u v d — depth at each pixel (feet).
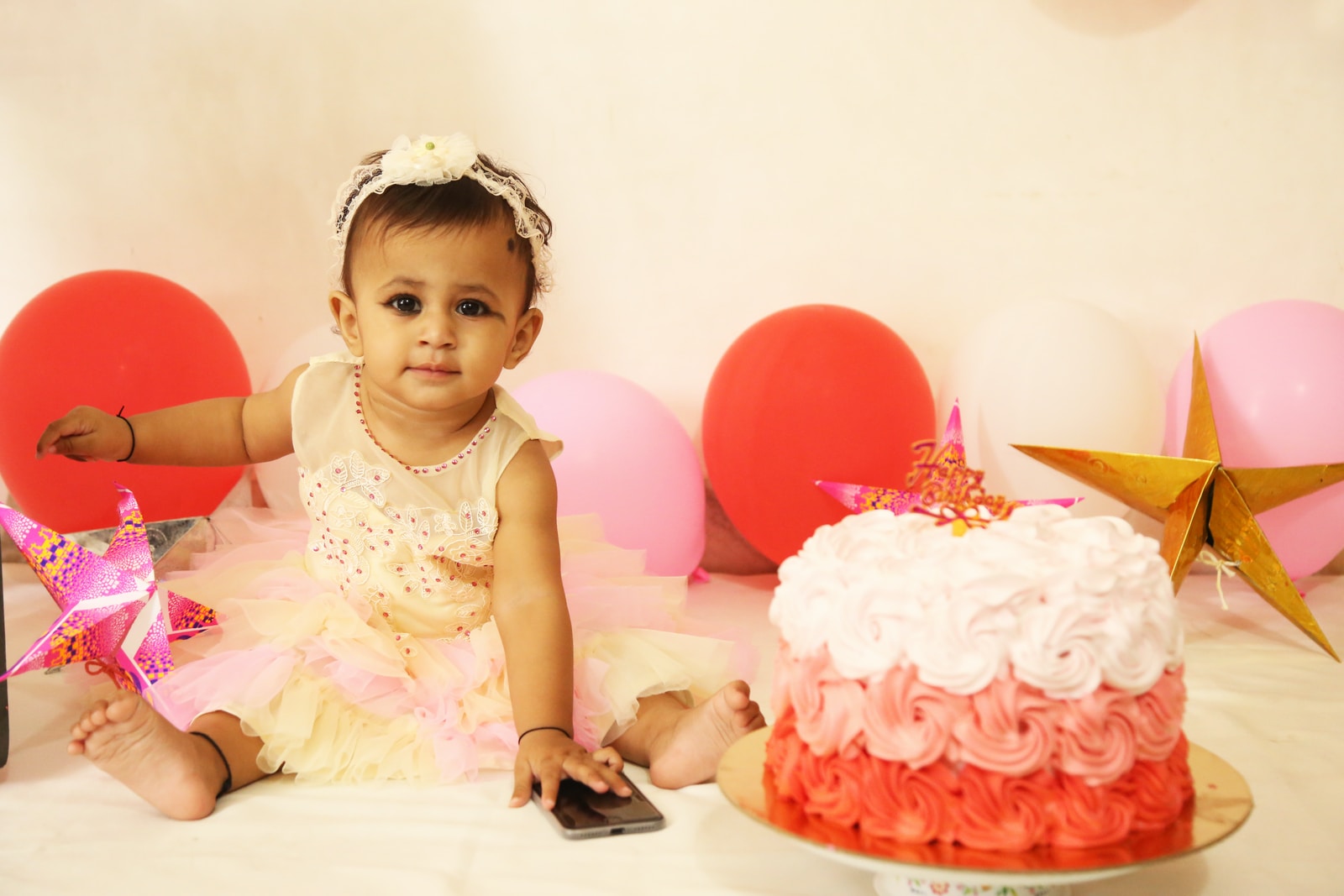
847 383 7.86
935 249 9.39
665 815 4.48
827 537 3.87
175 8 9.12
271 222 9.34
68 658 4.92
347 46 9.17
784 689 3.80
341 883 3.86
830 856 3.27
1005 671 3.30
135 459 5.27
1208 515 7.05
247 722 4.70
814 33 9.17
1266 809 4.55
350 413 5.34
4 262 9.37
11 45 9.15
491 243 4.93
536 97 9.23
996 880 3.07
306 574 5.54
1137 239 9.37
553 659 4.89
